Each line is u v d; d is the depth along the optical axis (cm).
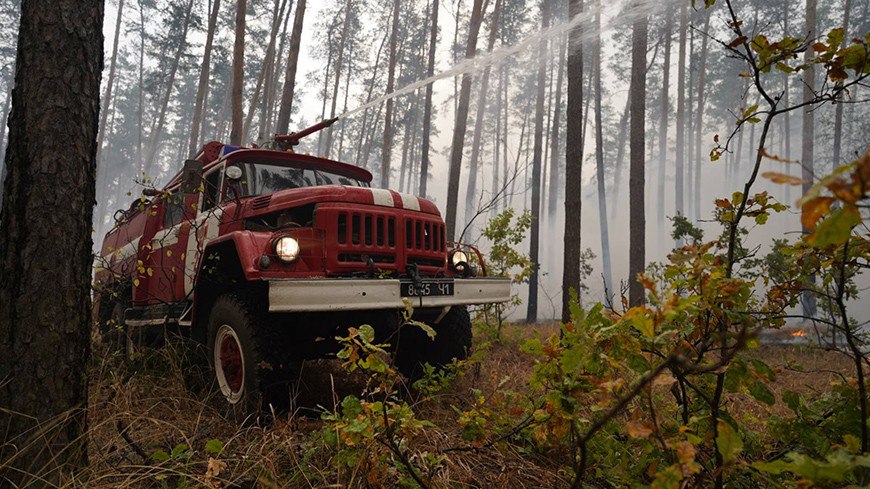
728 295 164
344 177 549
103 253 780
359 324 409
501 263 800
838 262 180
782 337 682
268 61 2253
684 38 2627
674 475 126
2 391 221
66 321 232
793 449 200
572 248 740
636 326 146
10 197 233
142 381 394
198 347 421
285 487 229
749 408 368
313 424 338
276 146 573
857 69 161
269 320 360
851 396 182
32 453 217
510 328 959
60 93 238
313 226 378
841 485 180
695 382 220
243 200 452
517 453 268
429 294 380
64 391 229
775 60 173
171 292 491
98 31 256
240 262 380
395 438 221
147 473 227
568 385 194
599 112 2262
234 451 268
